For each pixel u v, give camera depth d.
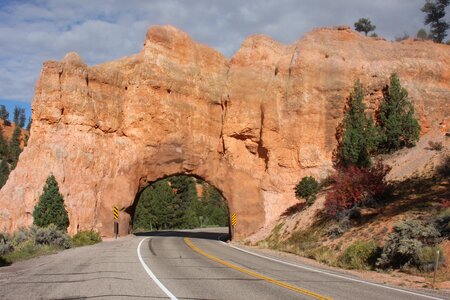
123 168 40.53
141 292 9.91
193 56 43.84
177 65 42.94
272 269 15.95
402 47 43.53
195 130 42.62
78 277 12.28
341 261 19.92
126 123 41.41
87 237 29.81
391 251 17.64
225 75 44.78
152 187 80.44
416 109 39.06
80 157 39.03
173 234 51.47
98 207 39.22
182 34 43.97
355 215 26.59
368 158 36.34
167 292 10.00
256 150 42.75
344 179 29.47
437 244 17.09
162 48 42.81
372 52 43.12
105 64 42.56
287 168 41.22
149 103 41.59
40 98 39.28
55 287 10.48
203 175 42.72
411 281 14.53
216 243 34.34
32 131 39.31
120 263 16.31
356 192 27.66
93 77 40.88
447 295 11.39
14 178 37.66
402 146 37.25
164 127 41.69
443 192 24.59
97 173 39.69
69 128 39.56
